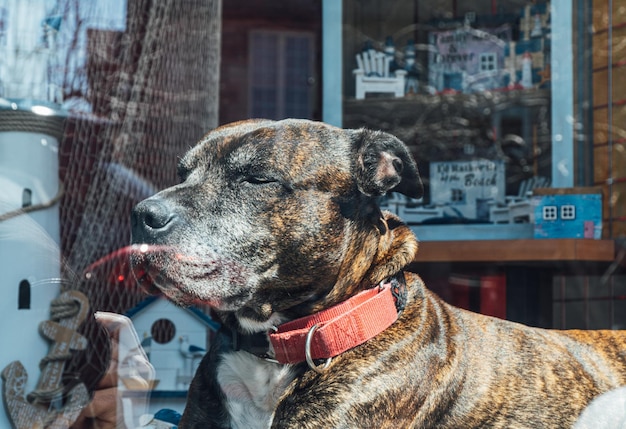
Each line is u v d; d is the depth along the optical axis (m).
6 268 1.87
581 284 2.40
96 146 2.30
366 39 2.67
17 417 1.82
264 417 1.69
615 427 1.76
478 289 2.42
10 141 1.93
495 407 1.72
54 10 2.15
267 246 1.62
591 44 2.57
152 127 2.41
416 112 2.69
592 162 2.54
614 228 2.45
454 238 2.52
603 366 1.86
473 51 2.71
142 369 1.97
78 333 1.96
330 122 2.55
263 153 1.63
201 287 1.58
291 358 1.67
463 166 2.64
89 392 1.93
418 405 1.66
